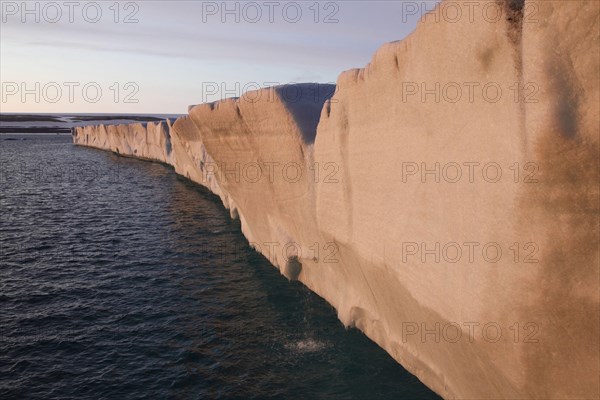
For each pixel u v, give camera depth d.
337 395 9.67
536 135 5.10
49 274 17.62
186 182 46.28
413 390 9.62
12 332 12.73
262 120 14.66
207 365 11.05
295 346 11.78
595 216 5.12
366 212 9.95
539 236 5.38
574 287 5.32
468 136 6.33
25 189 39.78
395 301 9.62
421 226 7.70
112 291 15.88
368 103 9.39
